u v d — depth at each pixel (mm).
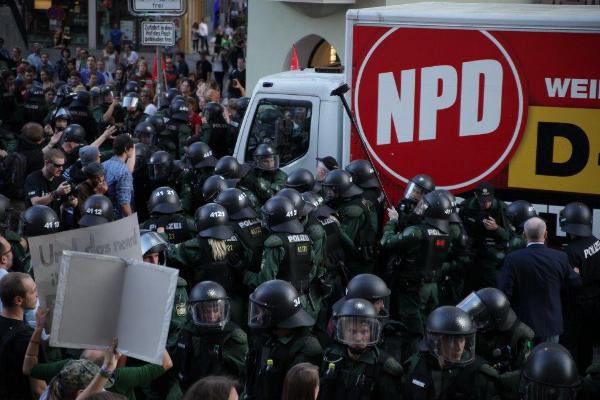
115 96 38156
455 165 21094
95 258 11141
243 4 72250
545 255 17531
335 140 24578
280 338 14156
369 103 21641
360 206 20375
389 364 13258
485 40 20422
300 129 25031
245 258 18734
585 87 19734
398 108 21422
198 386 9953
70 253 11078
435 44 20875
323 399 13266
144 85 45594
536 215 19875
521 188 20578
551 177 20281
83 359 11672
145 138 27797
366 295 14977
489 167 20781
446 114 21031
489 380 13008
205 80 55188
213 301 14070
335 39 41281
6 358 13312
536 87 20141
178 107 30094
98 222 18875
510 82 20328
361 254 20422
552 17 19750
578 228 18609
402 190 21641
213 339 14258
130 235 13102
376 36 21375
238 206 18984
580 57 19688
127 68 56156
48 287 12539
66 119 30125
